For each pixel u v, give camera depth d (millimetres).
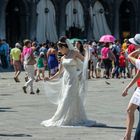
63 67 28562
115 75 76188
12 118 30781
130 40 21375
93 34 114250
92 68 72938
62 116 27938
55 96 28656
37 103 39344
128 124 20484
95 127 27516
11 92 49344
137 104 20203
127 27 121625
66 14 110250
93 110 35000
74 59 28203
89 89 53438
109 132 25859
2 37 101188
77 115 28047
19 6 105625
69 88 27828
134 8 121250
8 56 87375
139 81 20375
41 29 107000
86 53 28891
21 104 38562
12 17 105938
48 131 26047
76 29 111750
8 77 71500
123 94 20719
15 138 23781
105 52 72625
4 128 26922
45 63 71688
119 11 119562
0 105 37906
